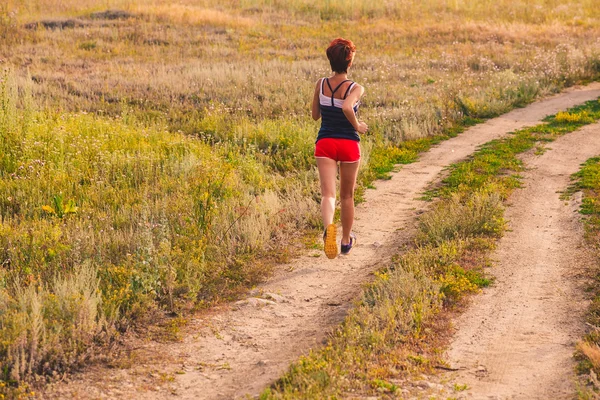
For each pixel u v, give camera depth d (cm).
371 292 698
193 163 1211
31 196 1045
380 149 1431
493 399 500
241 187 1100
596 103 1884
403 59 2489
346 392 504
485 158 1335
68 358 551
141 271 683
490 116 1780
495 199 1012
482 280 750
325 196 598
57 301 606
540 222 963
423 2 3591
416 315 624
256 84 1989
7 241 820
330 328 628
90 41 2580
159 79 2020
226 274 765
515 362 567
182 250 800
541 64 2264
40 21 2844
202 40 2723
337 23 3178
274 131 1488
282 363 557
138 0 3372
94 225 913
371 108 1786
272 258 830
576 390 504
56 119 1486
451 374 547
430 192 1131
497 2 3650
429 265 771
